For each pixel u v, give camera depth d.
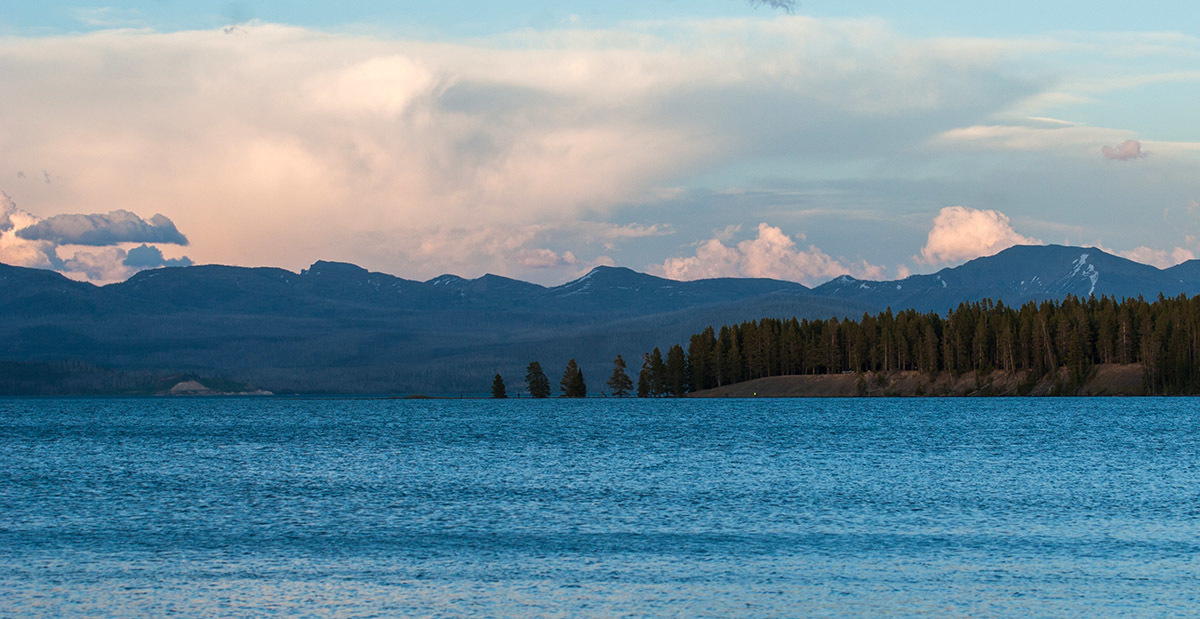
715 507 71.81
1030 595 44.69
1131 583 46.59
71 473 102.12
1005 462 103.62
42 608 43.75
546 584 47.66
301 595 45.75
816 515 67.44
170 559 54.22
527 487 85.19
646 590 46.38
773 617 41.88
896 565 51.06
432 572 50.47
